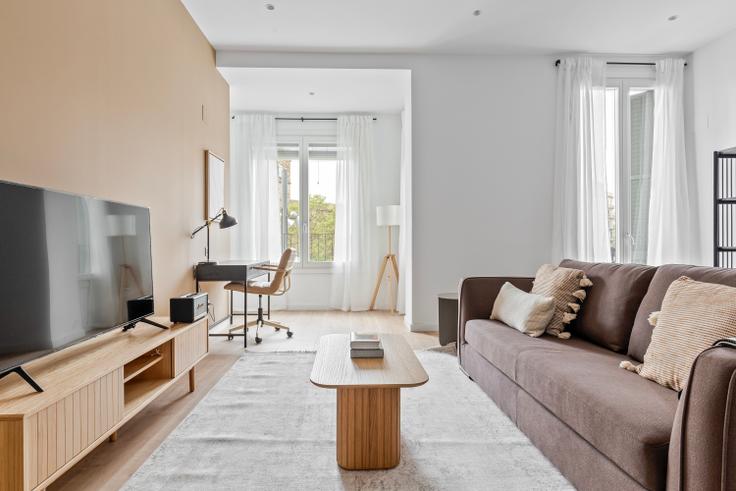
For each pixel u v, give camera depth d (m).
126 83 2.83
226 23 4.10
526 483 1.75
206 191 4.39
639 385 1.69
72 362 1.91
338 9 3.86
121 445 2.09
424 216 4.78
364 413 1.86
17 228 1.58
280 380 3.06
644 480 1.30
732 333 1.50
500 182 4.81
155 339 2.33
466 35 4.37
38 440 1.38
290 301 6.34
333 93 5.50
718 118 4.49
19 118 1.90
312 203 6.39
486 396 2.74
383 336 2.66
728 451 1.08
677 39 4.50
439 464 1.91
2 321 1.50
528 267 4.84
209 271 4.01
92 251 2.06
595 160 4.79
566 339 2.56
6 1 1.82
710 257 4.59
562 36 4.41
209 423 2.32
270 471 1.84
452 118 4.78
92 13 2.45
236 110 6.14
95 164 2.48
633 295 2.29
